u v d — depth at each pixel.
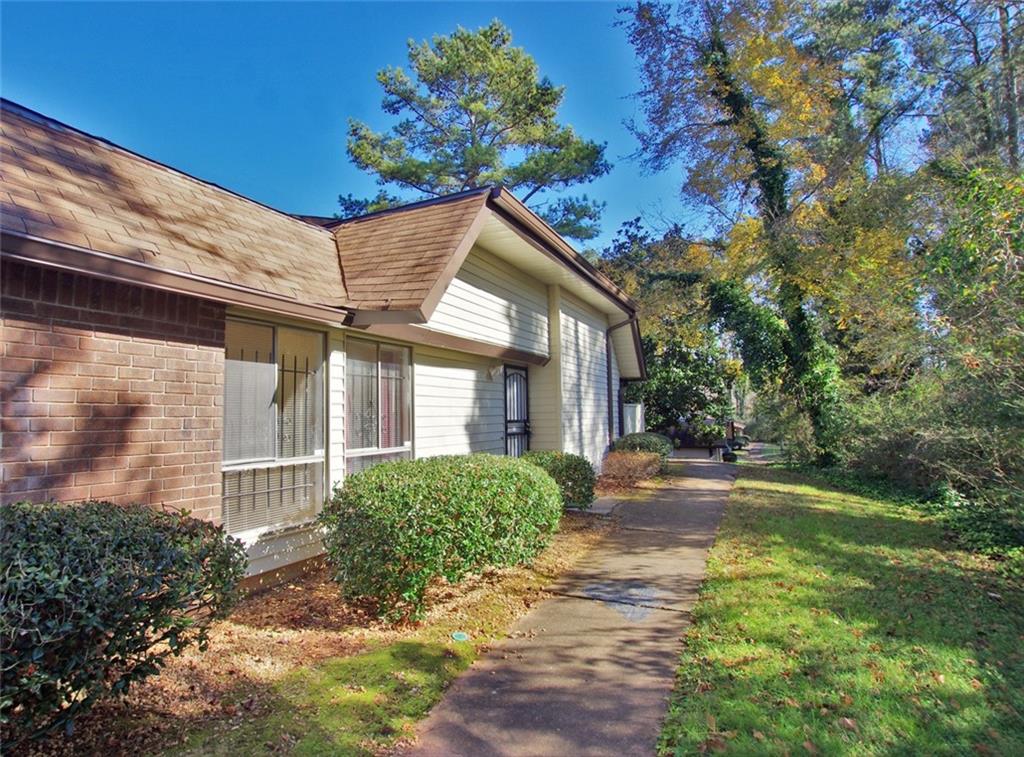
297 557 5.53
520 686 3.56
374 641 4.15
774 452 22.59
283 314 5.02
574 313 11.87
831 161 16.44
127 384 3.91
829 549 6.56
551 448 10.70
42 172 4.04
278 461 5.31
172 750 2.77
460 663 3.87
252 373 5.10
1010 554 6.15
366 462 6.40
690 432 22.20
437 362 7.84
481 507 4.88
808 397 15.40
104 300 3.80
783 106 16.56
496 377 9.58
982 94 15.00
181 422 4.25
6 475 3.27
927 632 4.16
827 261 14.49
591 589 5.45
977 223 6.50
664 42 17.05
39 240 3.23
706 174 17.78
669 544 7.09
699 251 19.23
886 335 10.30
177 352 4.25
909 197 12.66
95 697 2.56
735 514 8.80
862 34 17.30
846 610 4.59
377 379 6.66
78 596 2.41
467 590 5.36
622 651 4.06
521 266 9.58
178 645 2.97
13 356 3.34
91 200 4.13
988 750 2.76
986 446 7.13
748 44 16.19
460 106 20.78
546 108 21.31
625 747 2.90
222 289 4.33
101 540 2.72
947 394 8.32
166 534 3.08
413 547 4.31
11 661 2.24
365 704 3.27
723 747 2.81
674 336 21.72
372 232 7.30
